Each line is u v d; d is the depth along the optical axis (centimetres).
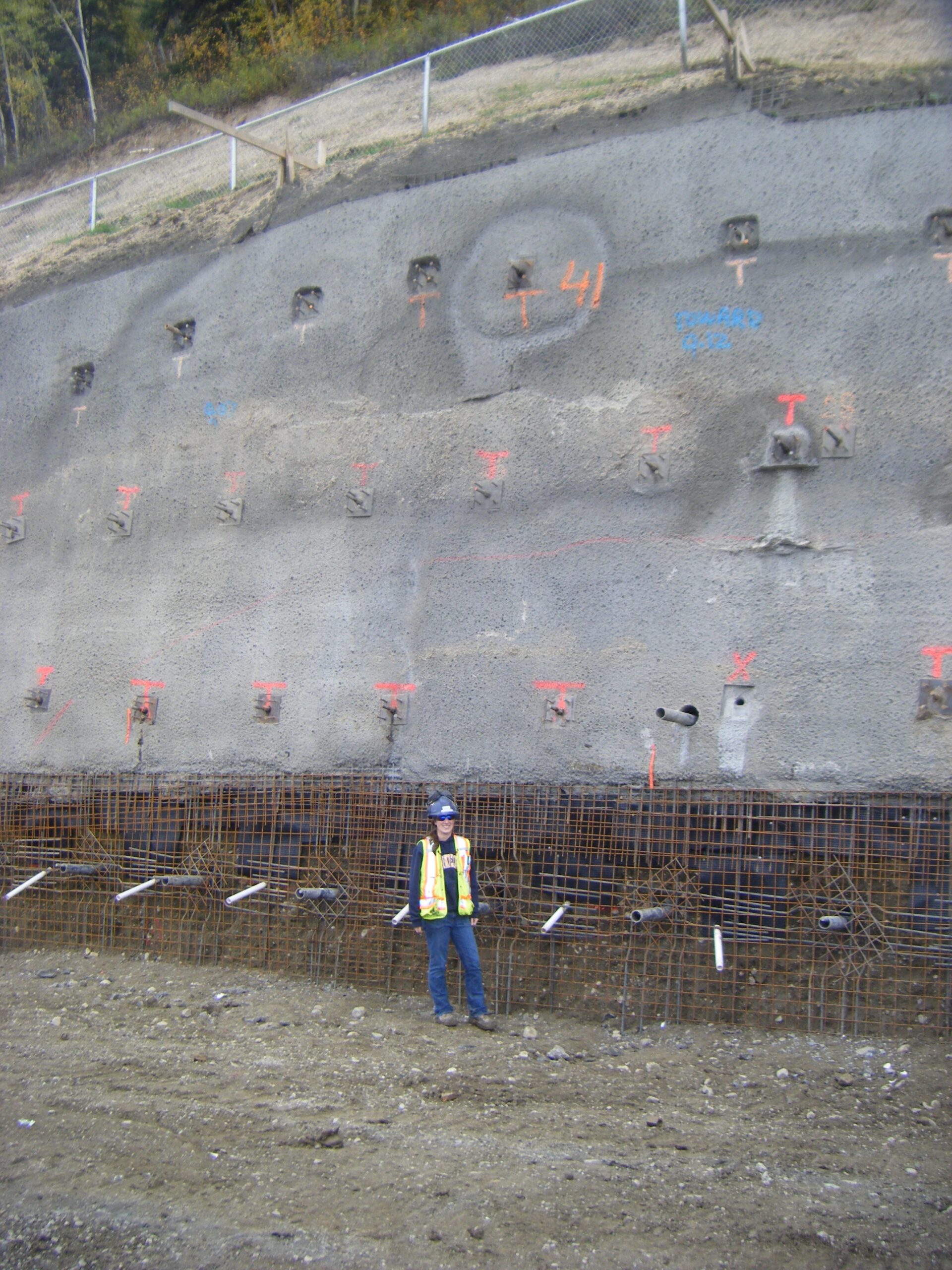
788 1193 462
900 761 648
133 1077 593
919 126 721
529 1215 444
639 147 798
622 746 715
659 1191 461
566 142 832
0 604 1006
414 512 821
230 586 884
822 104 750
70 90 2427
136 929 853
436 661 785
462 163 872
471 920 692
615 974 688
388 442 843
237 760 843
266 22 2131
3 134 2395
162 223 1045
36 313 1063
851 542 686
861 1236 429
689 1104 561
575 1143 512
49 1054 632
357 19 1989
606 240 795
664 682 713
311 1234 434
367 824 773
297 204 939
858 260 719
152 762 884
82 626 950
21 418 1047
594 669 734
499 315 821
